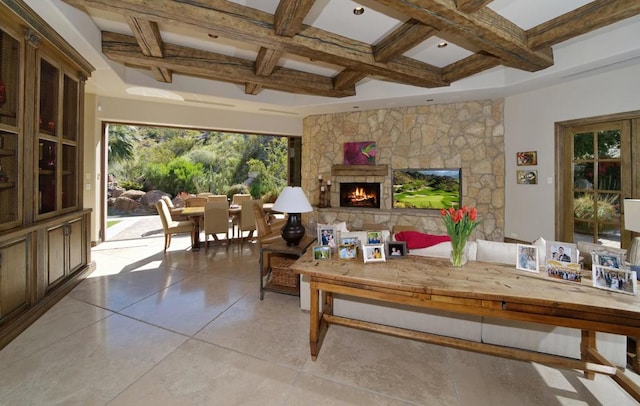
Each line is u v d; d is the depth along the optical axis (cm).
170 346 212
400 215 536
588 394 170
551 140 417
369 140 578
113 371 184
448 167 523
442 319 217
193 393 166
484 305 158
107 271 384
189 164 1202
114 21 310
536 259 187
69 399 160
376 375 185
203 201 704
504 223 488
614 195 360
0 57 227
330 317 219
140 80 438
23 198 244
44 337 222
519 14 272
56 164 293
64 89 312
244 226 549
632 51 298
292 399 163
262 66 376
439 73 412
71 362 192
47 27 260
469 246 223
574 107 389
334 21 293
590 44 325
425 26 276
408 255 228
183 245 545
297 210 294
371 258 210
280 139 1265
